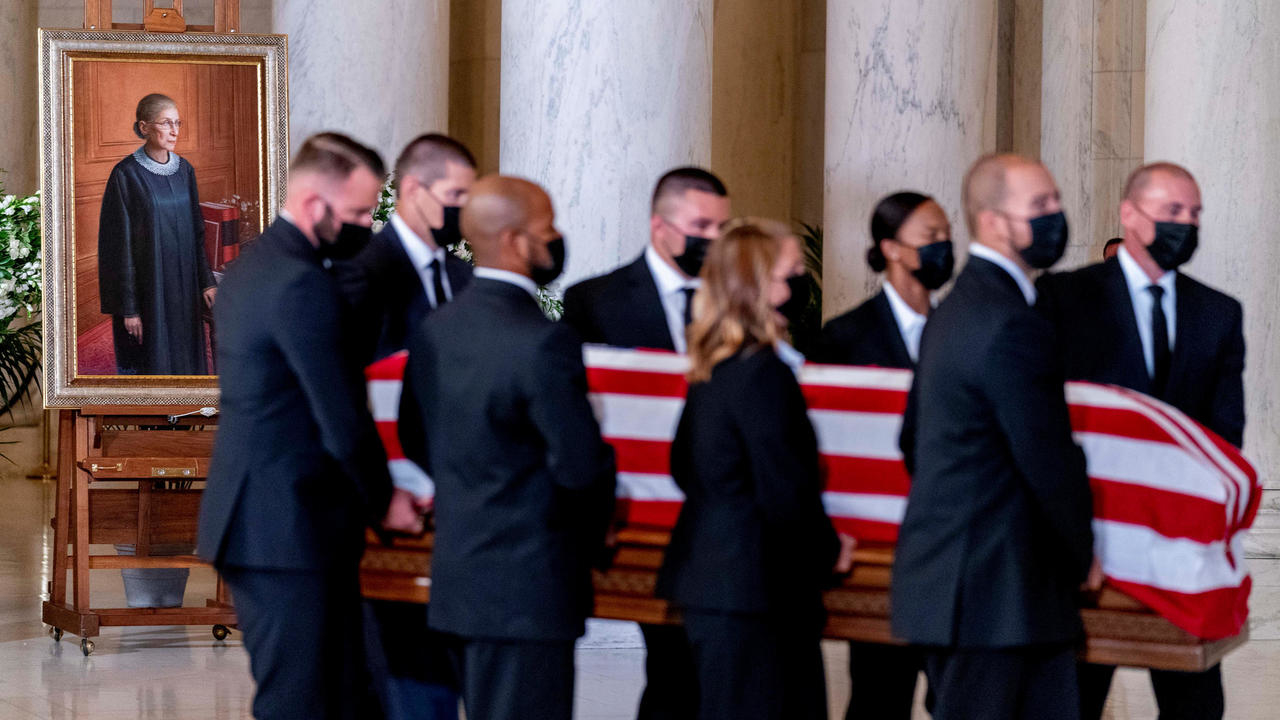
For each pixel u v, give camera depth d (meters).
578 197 11.62
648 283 7.10
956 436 5.42
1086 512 5.32
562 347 5.60
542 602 5.64
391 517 6.55
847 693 9.73
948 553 5.44
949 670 5.56
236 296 6.11
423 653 7.07
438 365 5.81
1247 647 11.20
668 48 11.66
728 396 5.65
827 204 12.75
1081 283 6.97
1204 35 11.78
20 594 13.34
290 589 6.06
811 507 5.63
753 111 18.69
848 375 6.45
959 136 12.34
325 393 5.92
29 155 21.66
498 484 5.69
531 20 11.79
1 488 20.97
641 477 6.53
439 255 7.11
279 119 10.97
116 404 10.65
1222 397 6.86
